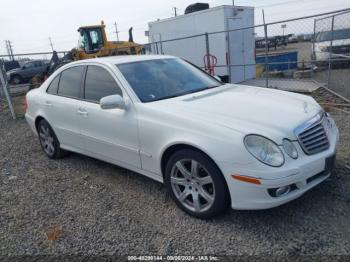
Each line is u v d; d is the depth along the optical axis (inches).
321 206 131.4
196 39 500.1
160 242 120.3
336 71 565.6
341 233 114.7
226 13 458.6
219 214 128.9
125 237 125.3
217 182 121.3
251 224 124.9
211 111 132.3
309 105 143.7
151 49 569.0
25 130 317.4
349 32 536.4
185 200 135.9
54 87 203.6
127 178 177.3
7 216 149.1
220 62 478.0
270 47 917.8
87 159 212.5
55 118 198.4
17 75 978.7
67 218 142.6
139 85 156.9
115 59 175.8
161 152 137.3
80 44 674.2
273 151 113.3
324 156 123.3
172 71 176.2
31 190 174.9
